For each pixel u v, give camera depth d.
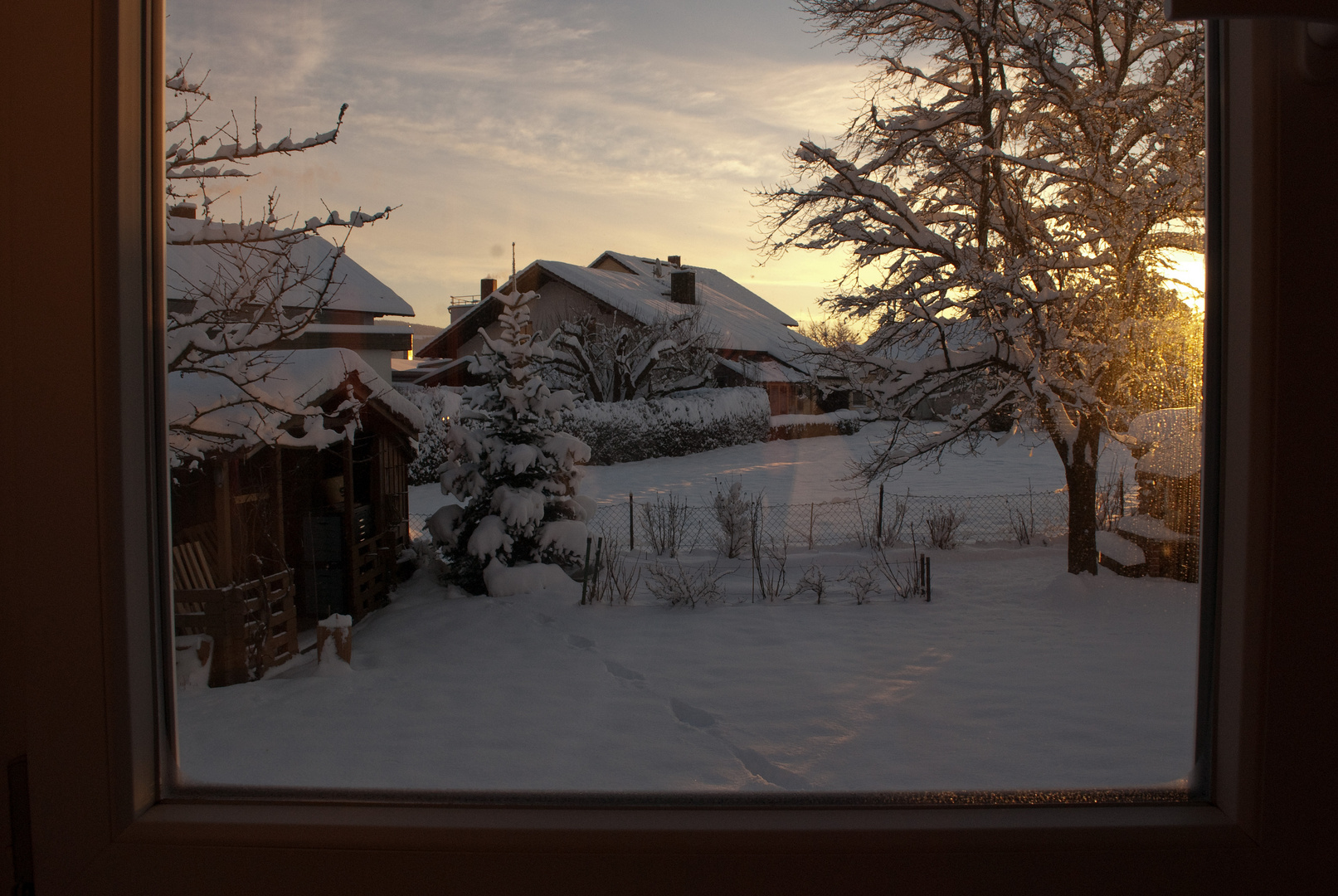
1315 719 0.74
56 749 0.84
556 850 0.84
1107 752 1.40
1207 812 0.80
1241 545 0.77
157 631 0.89
